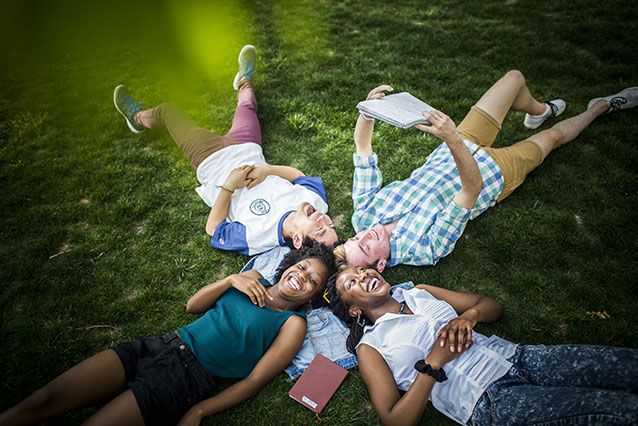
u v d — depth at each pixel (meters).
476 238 3.46
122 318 3.15
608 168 3.68
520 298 3.09
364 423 2.64
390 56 4.95
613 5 5.18
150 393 2.44
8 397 2.76
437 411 2.63
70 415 2.69
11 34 5.86
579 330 2.87
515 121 4.20
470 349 2.54
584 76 4.43
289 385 2.81
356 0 5.86
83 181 4.03
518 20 5.18
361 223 3.47
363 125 3.39
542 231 3.39
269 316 2.81
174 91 4.87
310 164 4.05
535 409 2.14
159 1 6.16
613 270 3.12
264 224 3.40
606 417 1.91
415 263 3.29
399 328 2.64
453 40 5.04
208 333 2.73
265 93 4.70
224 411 2.70
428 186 3.41
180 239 3.61
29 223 3.72
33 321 3.13
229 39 5.45
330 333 3.00
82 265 3.45
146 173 4.09
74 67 5.28
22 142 4.41
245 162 3.77
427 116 2.80
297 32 5.44
